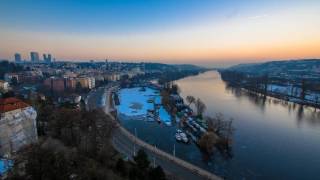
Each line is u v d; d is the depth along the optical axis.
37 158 90.00
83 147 133.25
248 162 155.25
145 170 112.00
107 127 170.25
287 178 136.75
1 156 115.12
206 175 128.50
